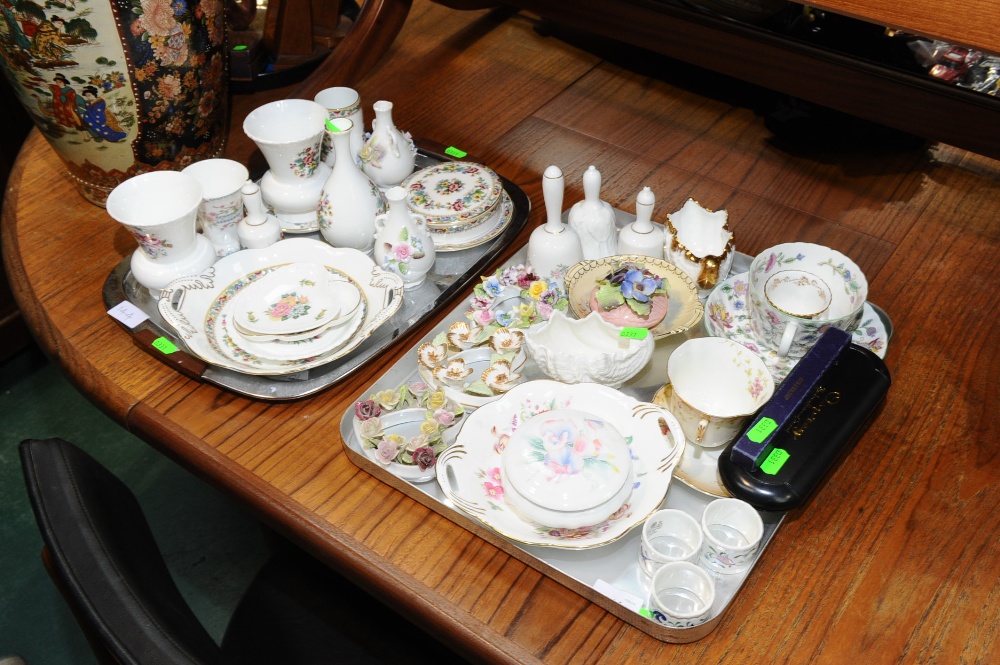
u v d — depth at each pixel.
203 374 0.97
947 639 0.73
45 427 1.89
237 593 1.58
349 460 0.90
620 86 1.45
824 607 0.76
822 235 1.14
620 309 0.96
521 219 1.16
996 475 0.85
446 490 0.81
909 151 1.28
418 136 1.36
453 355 0.99
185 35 1.12
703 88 1.43
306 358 0.95
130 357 1.03
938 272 1.08
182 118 1.20
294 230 1.16
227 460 0.90
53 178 1.32
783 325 0.92
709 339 0.91
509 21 1.63
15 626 1.55
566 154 1.31
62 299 1.11
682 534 0.80
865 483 0.85
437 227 1.10
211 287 1.04
